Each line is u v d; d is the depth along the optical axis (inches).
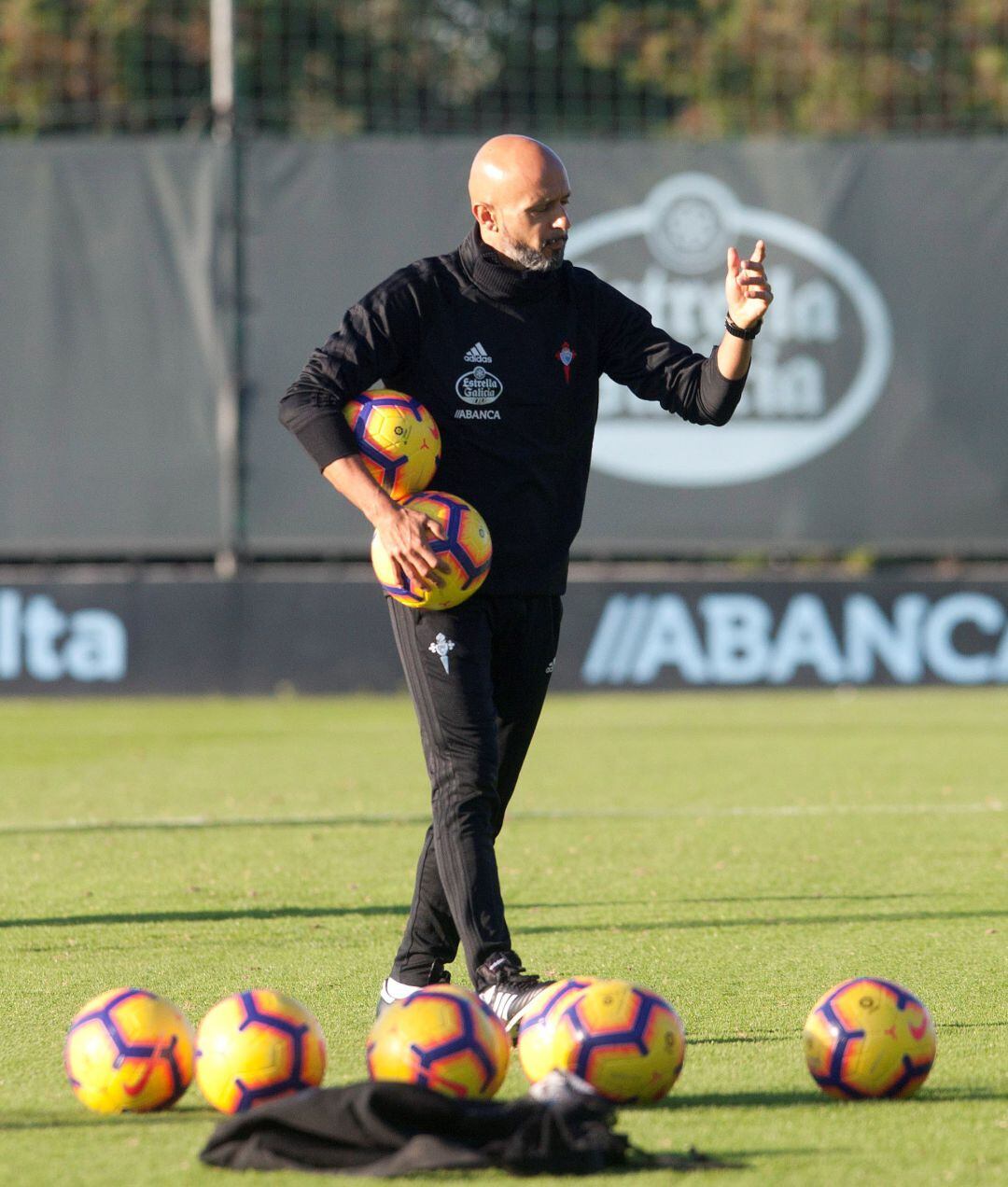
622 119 3085.6
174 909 828.0
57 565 2006.6
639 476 1939.0
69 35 2984.7
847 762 1438.2
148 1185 414.9
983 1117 470.9
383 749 1550.2
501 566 586.6
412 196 1909.4
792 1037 568.7
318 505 1930.4
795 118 2974.9
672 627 1980.8
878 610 1984.5
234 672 1972.2
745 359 589.3
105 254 1902.1
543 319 591.5
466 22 3093.0
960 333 1945.1
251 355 1913.1
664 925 780.0
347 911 822.5
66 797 1261.1
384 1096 429.1
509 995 545.3
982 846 1011.9
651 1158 426.3
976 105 2898.6
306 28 3019.2
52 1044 569.0
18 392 1903.3
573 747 1565.0
